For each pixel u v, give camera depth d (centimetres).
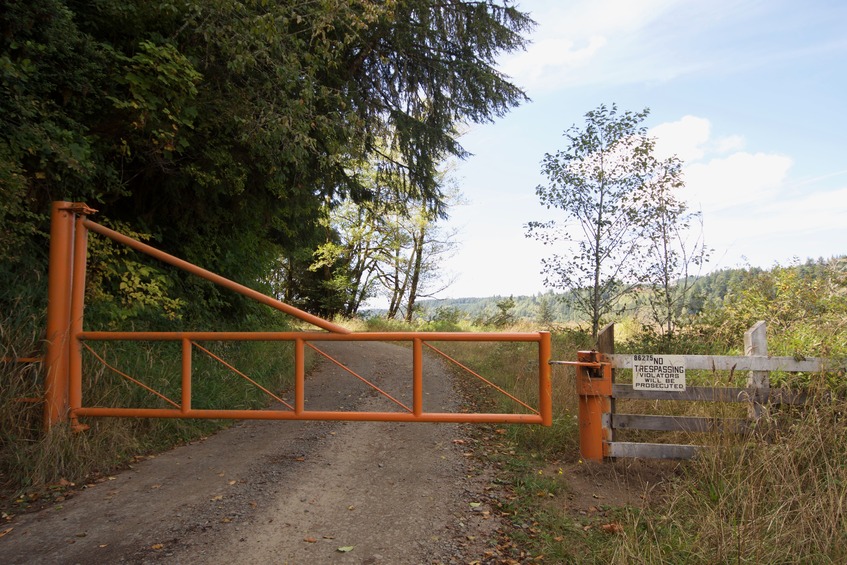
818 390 462
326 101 905
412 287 3241
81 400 533
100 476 478
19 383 507
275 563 332
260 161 917
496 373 996
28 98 522
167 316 816
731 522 346
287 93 815
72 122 596
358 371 1133
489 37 1347
